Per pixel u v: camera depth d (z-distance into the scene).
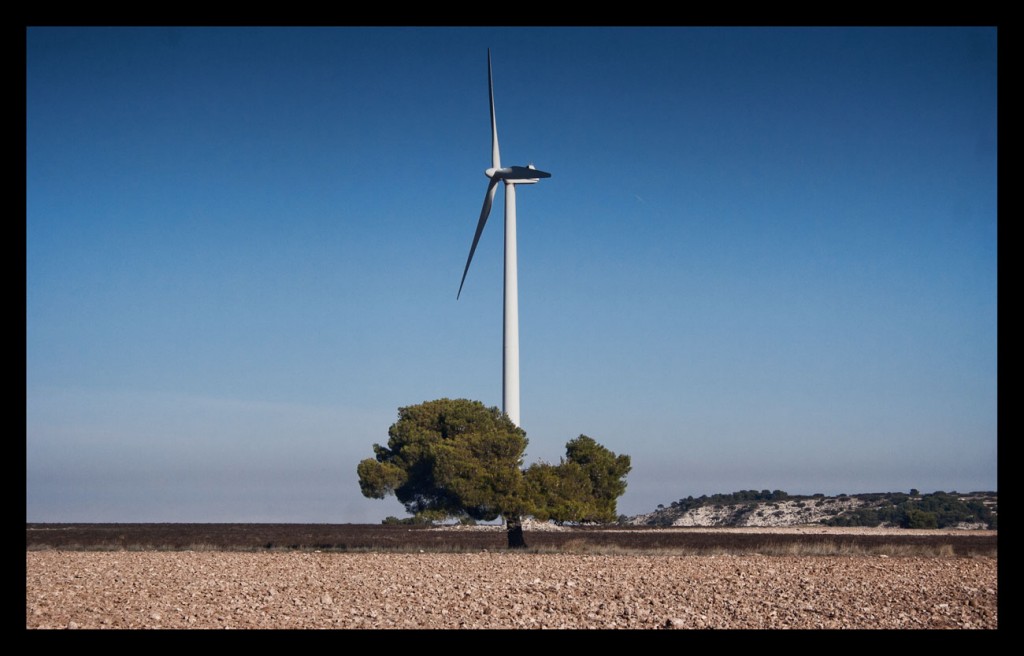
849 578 38.41
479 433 58.19
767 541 63.59
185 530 76.38
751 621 26.33
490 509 54.22
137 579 37.12
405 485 76.19
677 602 30.52
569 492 54.91
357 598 31.22
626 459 58.62
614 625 25.39
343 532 73.62
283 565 44.03
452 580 37.12
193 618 26.36
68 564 43.69
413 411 78.88
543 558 48.59
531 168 79.69
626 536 70.56
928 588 34.75
